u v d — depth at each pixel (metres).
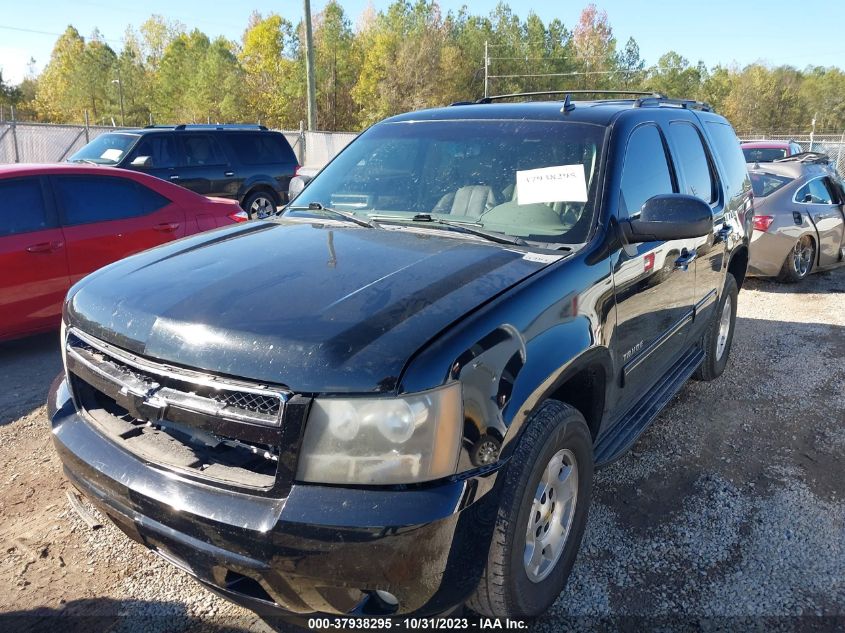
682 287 3.72
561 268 2.54
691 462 3.84
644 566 2.90
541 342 2.28
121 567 2.83
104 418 2.45
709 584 2.79
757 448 4.02
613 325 2.80
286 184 12.42
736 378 5.20
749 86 89.88
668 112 3.97
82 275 5.75
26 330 5.52
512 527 2.10
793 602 2.69
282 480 1.92
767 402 4.72
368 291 2.22
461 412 1.95
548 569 2.49
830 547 3.05
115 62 77.12
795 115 90.88
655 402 3.58
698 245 3.89
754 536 3.13
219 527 1.94
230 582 2.06
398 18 74.00
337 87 68.75
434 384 1.90
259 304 2.16
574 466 2.56
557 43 82.12
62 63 76.31
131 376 2.21
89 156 10.96
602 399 2.83
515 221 2.98
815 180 8.91
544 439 2.24
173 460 2.14
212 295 2.25
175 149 11.11
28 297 5.44
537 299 2.33
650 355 3.39
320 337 1.96
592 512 3.30
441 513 1.87
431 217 3.15
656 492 3.51
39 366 5.35
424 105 61.09
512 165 3.20
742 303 7.72
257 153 12.11
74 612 2.56
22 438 4.00
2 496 3.34
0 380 5.02
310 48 27.62
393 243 2.77
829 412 4.55
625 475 3.68
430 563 1.88
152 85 78.44
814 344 6.07
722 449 4.00
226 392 2.00
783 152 12.70
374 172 3.55
